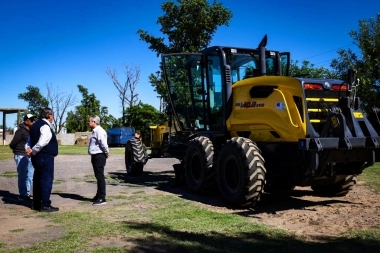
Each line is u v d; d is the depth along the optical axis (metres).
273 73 8.70
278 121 6.76
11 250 4.42
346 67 16.16
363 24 16.19
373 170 11.59
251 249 4.38
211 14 23.38
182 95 9.09
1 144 37.94
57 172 12.55
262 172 6.48
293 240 4.68
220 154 7.07
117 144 41.25
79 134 47.03
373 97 14.77
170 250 4.37
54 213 6.39
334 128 6.09
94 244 4.62
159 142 12.62
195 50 22.94
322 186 7.77
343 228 5.21
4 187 9.54
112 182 10.14
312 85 6.50
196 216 5.97
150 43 24.03
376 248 4.36
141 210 6.53
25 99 69.12
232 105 7.71
